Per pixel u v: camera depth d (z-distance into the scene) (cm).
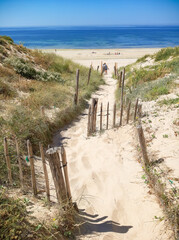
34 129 627
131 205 405
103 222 373
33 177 382
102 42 7812
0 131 554
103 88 1459
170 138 584
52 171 337
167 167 463
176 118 662
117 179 482
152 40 8719
